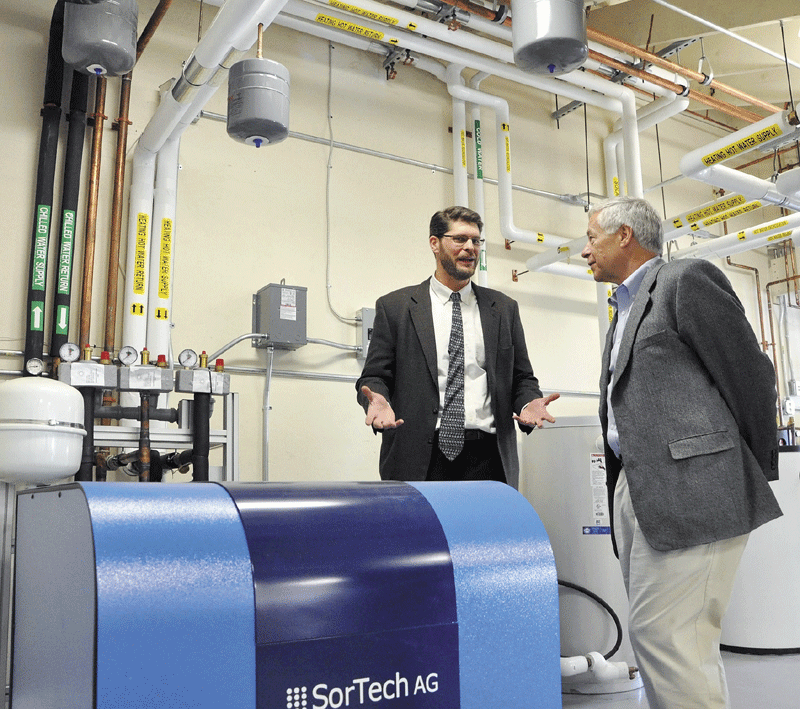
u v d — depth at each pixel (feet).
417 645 3.09
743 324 4.76
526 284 13.16
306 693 2.82
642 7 12.84
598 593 8.66
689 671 4.55
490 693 3.24
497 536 3.51
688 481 4.66
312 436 10.54
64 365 6.72
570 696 8.27
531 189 13.47
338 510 3.26
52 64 9.31
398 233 11.85
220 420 9.89
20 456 5.75
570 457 9.03
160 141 9.25
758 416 4.78
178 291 9.94
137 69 10.15
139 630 2.58
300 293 10.27
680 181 15.97
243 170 10.68
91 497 2.85
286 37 11.34
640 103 15.34
